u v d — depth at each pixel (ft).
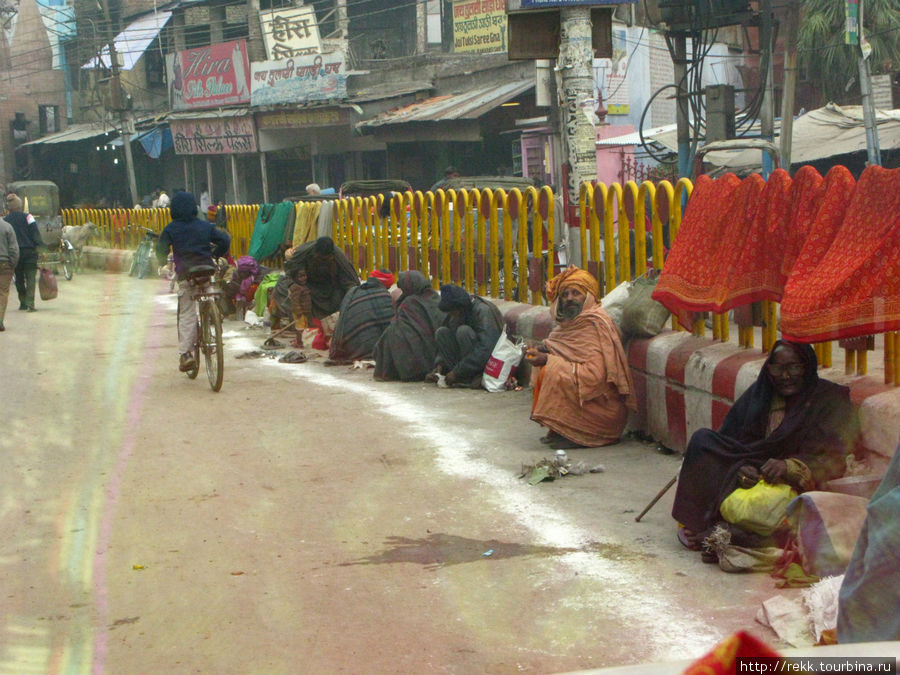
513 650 9.95
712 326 18.58
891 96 68.23
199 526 14.24
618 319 19.48
